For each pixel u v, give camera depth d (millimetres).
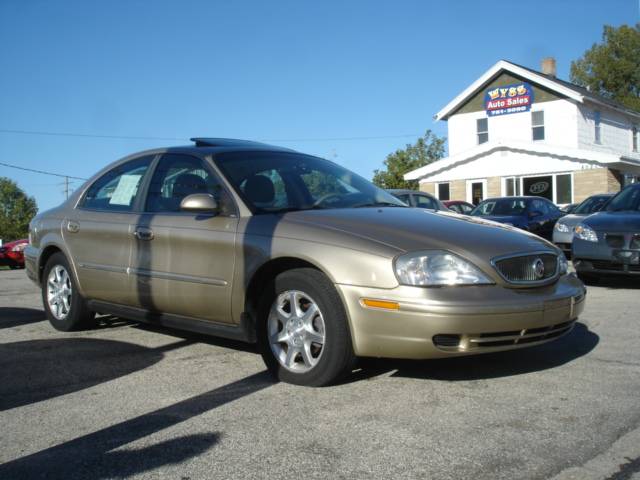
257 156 5016
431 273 3652
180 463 2893
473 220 4477
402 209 4613
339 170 5355
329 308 3805
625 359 4484
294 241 4012
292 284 3977
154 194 5113
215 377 4254
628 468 2738
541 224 14000
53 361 4773
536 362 4441
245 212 4410
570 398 3652
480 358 4574
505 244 3930
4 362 4754
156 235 4816
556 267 4172
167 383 4145
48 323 6438
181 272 4621
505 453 2910
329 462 2859
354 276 3738
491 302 3625
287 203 4555
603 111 28484
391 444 3039
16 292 9383
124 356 4902
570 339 5145
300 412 3514
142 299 4965
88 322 5852
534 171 24688
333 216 4195
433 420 3342
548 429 3186
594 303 6957
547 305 3824
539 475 2686
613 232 8023
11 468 2885
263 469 2809
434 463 2820
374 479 2684
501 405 3555
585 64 52406
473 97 28953
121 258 5133
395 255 3701
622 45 50875
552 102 26625
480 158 26031
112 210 5414
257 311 4195
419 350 3621
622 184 24797
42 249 6051
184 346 5211
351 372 3992
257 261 4152
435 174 27328
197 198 4398
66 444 3150
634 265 7863
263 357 4168
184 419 3459
